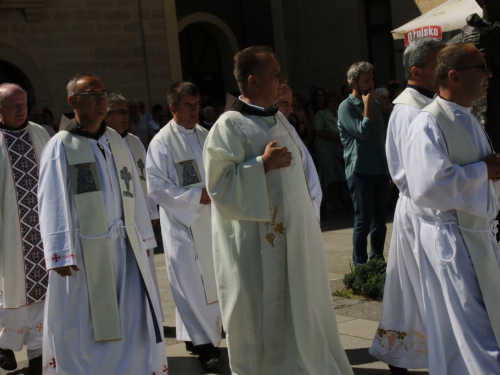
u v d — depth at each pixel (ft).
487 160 13.35
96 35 46.60
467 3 27.84
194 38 58.95
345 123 24.47
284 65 55.62
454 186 13.11
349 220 36.55
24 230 18.71
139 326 15.51
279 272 13.80
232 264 13.94
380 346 15.58
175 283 18.21
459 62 13.44
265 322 13.75
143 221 16.53
